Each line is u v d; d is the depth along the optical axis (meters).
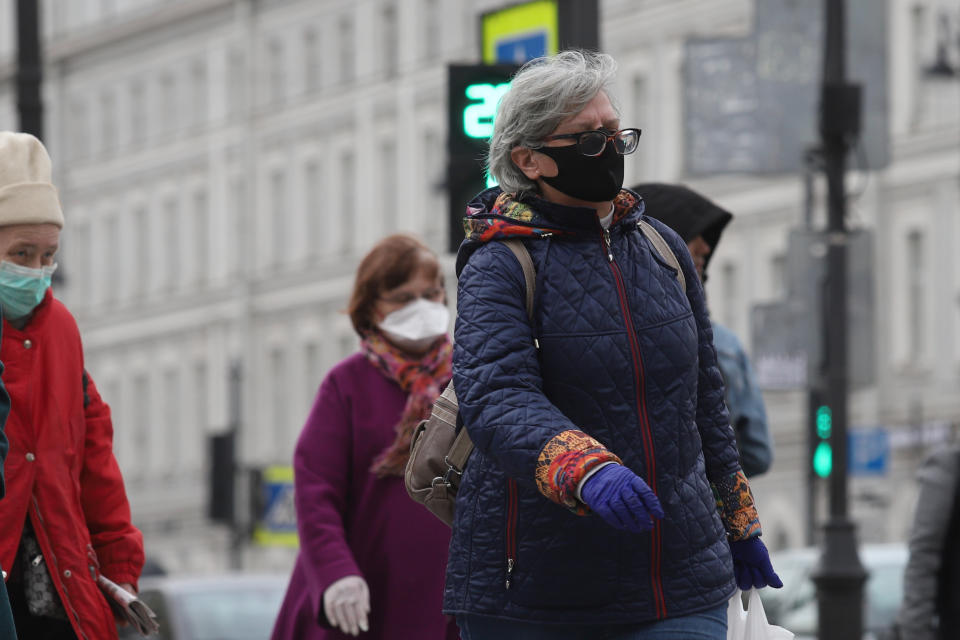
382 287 12.46
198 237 117.69
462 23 100.38
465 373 8.04
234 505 55.94
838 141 21.94
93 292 126.94
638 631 8.12
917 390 78.19
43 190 10.35
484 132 16.94
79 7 127.38
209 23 116.62
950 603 13.62
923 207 78.62
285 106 111.69
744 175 25.91
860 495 55.56
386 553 12.21
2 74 130.00
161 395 120.25
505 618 8.16
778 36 25.50
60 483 10.37
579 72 8.27
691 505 8.21
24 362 10.36
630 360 8.13
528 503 8.12
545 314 8.14
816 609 19.88
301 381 109.75
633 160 89.38
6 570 10.13
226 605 23.50
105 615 10.38
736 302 85.12
